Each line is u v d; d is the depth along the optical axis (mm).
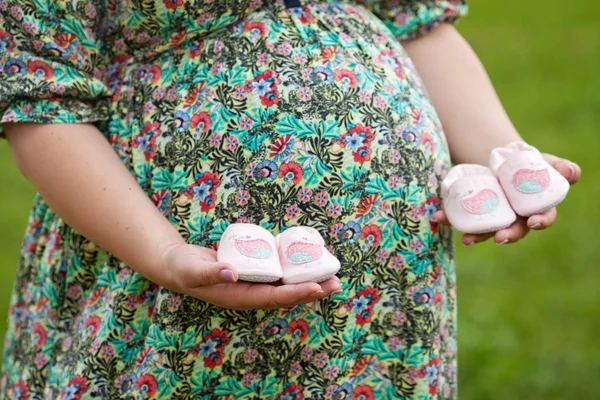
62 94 1722
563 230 5008
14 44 1698
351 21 1882
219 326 1747
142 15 1778
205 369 1762
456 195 1834
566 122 6785
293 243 1642
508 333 3973
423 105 1915
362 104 1801
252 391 1793
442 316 1928
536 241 4898
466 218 1816
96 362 1773
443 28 2145
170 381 1750
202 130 1749
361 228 1785
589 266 4602
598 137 6398
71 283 1865
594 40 9375
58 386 1834
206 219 1738
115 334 1775
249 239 1620
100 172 1705
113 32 1815
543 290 4375
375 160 1793
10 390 1980
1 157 6488
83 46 1749
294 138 1741
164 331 1732
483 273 4578
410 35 2111
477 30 10188
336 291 1618
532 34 9820
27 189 5812
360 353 1833
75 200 1699
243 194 1732
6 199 5602
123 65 1842
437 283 1890
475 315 4137
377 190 1790
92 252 1839
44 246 1927
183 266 1578
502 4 11445
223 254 1602
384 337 1843
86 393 1774
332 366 1812
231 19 1783
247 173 1733
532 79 8055
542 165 1827
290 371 1802
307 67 1782
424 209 1854
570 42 9336
